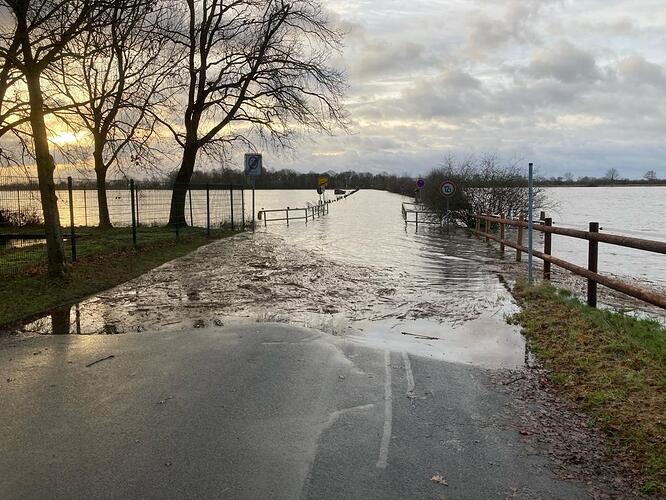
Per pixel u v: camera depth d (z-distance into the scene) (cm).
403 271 1350
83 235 1977
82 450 400
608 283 753
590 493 352
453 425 451
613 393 497
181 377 559
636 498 348
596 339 662
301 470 372
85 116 1738
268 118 2680
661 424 431
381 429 440
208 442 412
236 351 651
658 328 714
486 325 793
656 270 1440
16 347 682
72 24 1155
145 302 967
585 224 2975
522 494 350
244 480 359
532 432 439
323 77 2681
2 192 1903
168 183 2634
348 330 766
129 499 337
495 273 1322
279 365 598
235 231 2602
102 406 483
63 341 709
